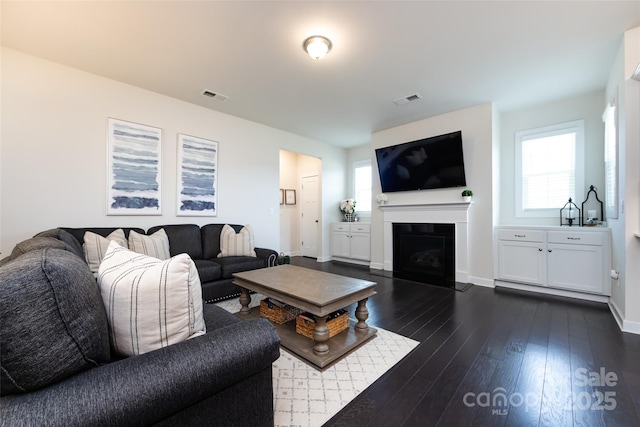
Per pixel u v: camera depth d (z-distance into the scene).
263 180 4.67
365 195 6.17
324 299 1.94
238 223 4.32
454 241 4.11
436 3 2.01
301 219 6.64
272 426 1.08
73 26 2.22
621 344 2.11
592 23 2.21
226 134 4.18
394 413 1.42
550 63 2.80
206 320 1.32
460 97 3.62
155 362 0.79
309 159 6.40
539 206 3.90
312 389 1.62
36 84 2.67
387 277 4.40
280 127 4.83
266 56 2.67
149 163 3.38
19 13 2.06
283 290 2.15
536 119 3.93
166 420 0.79
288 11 2.08
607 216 3.17
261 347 0.98
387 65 2.83
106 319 0.90
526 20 2.18
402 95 3.55
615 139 2.66
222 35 2.35
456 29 2.29
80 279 0.81
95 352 0.77
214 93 3.48
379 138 5.02
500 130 4.19
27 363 0.65
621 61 2.45
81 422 0.63
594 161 3.51
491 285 3.80
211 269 3.02
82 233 2.73
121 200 3.17
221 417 0.92
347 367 1.84
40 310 0.67
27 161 2.63
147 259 1.10
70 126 2.85
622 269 2.48
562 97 3.63
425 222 4.41
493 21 2.19
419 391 1.59
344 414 1.42
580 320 2.60
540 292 3.51
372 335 2.27
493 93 3.50
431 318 2.69
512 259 3.70
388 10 2.07
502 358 1.94
